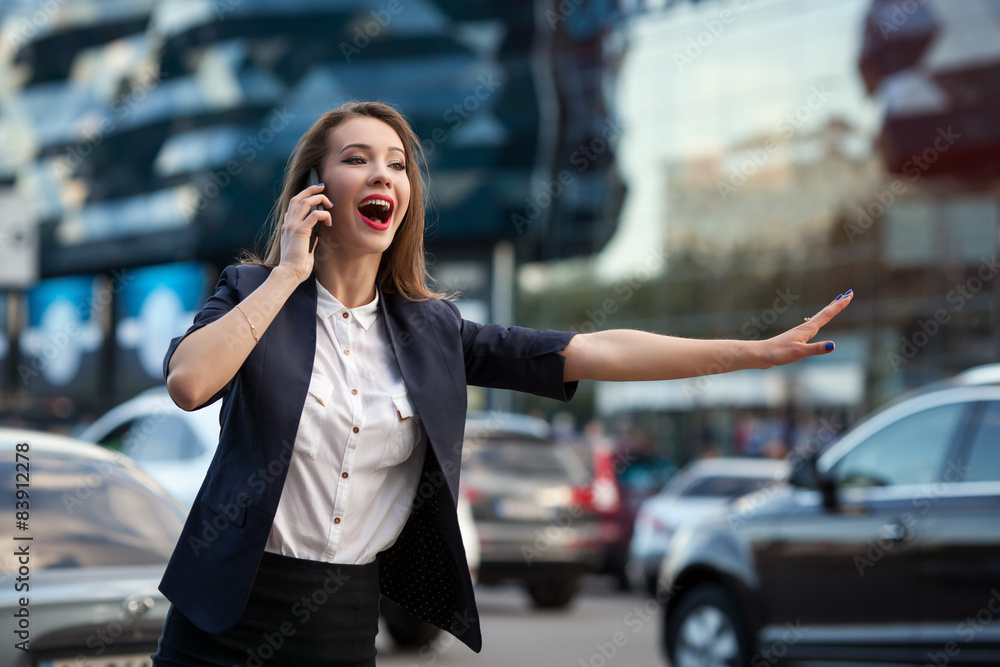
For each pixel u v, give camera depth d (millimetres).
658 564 16359
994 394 7711
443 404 3275
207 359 2908
